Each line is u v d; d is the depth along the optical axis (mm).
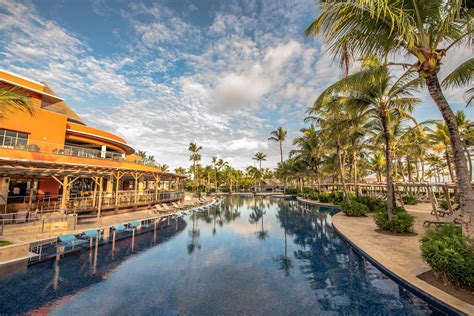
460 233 5465
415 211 18703
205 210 24219
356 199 20359
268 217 19734
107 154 21406
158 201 21938
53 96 19188
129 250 9547
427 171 44938
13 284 6262
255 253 9438
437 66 5461
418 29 5656
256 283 6535
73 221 10836
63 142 19359
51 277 6758
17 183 15258
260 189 75125
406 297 5430
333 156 30281
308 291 5996
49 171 11844
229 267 7809
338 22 5285
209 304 5375
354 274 6953
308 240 11508
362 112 13062
